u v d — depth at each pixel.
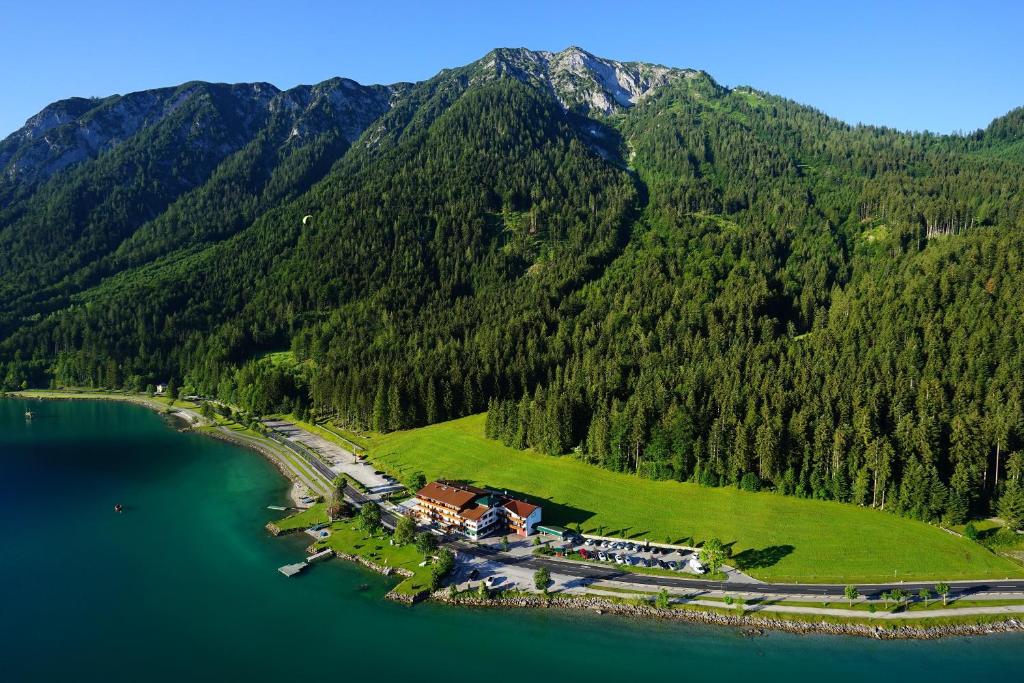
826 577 116.19
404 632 104.75
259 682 93.50
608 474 161.62
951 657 96.88
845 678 92.94
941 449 140.50
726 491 147.75
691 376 186.12
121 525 148.00
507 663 97.25
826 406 154.75
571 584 116.81
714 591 113.25
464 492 145.25
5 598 116.00
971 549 122.50
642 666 96.12
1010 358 164.50
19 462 196.50
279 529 143.38
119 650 100.88
